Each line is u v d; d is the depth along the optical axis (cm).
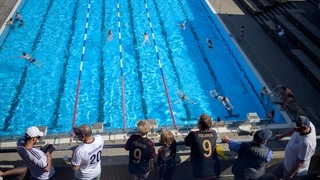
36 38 1541
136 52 1480
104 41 1541
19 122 1112
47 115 1143
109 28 1647
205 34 1639
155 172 604
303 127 463
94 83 1291
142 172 525
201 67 1408
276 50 1453
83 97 1224
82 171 489
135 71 1366
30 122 1114
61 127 1098
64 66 1373
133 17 1756
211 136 511
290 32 1461
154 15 1786
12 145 802
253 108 1201
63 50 1470
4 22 1617
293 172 489
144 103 1212
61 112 1156
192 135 513
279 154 666
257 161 489
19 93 1227
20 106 1173
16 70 1335
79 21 1694
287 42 1444
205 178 506
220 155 547
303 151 473
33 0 1870
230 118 1160
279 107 1104
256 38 1545
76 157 471
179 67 1403
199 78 1345
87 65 1385
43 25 1644
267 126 934
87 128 472
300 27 1480
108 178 626
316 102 1138
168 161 537
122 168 615
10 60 1389
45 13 1748
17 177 524
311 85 1227
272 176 581
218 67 1409
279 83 1238
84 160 476
